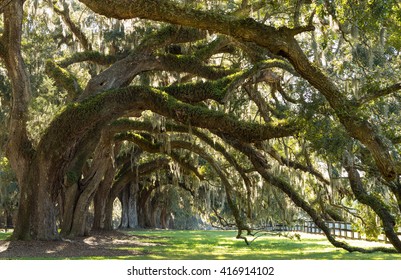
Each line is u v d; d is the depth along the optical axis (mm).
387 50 23500
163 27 27078
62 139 23828
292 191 25547
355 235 34188
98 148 30000
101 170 31062
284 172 30016
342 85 22094
